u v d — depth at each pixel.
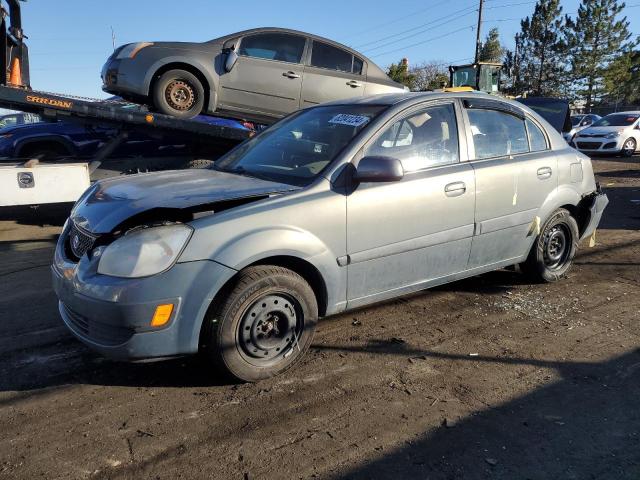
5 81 7.16
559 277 5.30
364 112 4.07
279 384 3.41
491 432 2.92
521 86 55.34
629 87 54.84
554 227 5.11
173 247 3.01
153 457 2.71
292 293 3.38
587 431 2.93
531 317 4.48
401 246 3.88
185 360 3.71
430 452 2.75
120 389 3.35
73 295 3.12
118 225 3.10
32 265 6.02
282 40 8.13
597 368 3.61
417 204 3.91
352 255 3.64
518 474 2.59
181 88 7.80
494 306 4.71
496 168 4.44
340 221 3.54
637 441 2.84
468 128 4.38
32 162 7.27
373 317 4.48
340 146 3.80
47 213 8.55
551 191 4.91
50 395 3.28
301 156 3.94
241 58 7.89
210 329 3.20
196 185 3.59
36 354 3.81
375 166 3.47
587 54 51.88
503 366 3.65
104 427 2.95
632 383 3.42
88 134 8.59
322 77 8.28
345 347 3.93
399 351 3.87
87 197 3.77
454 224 4.16
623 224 8.11
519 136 4.82
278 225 3.30
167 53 7.61
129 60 7.63
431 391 3.33
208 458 2.70
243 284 3.20
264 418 3.04
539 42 54.06
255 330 3.31
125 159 8.12
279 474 2.59
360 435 2.89
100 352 3.11
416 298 4.91
